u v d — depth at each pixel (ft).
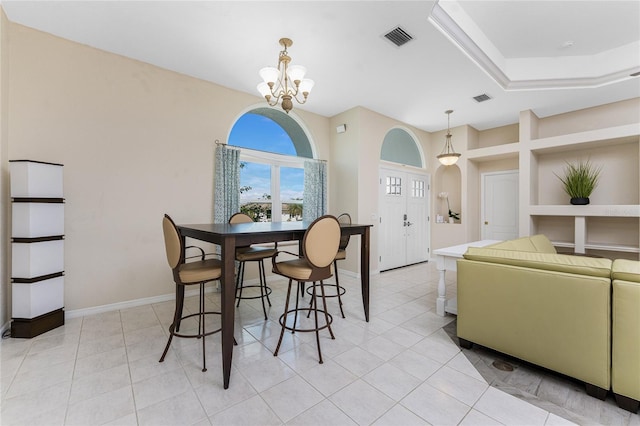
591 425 4.58
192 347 7.18
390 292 12.16
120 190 9.70
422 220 19.19
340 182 15.53
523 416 4.81
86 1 7.22
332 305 10.47
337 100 13.75
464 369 6.26
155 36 8.69
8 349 6.92
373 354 6.90
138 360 6.51
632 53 10.84
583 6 8.63
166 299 10.67
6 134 7.84
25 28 8.19
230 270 5.75
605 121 13.97
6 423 4.59
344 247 10.54
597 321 5.14
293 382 5.75
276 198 14.49
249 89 12.38
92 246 9.23
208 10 7.55
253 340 7.62
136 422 4.65
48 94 8.51
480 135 18.88
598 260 5.55
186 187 11.07
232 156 12.07
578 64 11.77
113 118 9.55
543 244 11.15
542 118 16.02
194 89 11.27
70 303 8.88
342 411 4.94
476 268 6.87
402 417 4.79
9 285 7.92
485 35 10.16
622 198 13.82
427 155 19.30
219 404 5.09
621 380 4.91
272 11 7.60
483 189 18.78
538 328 5.87
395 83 11.85
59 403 5.07
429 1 7.30
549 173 16.05
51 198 7.93
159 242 10.49
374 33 8.56
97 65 9.29
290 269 7.06
